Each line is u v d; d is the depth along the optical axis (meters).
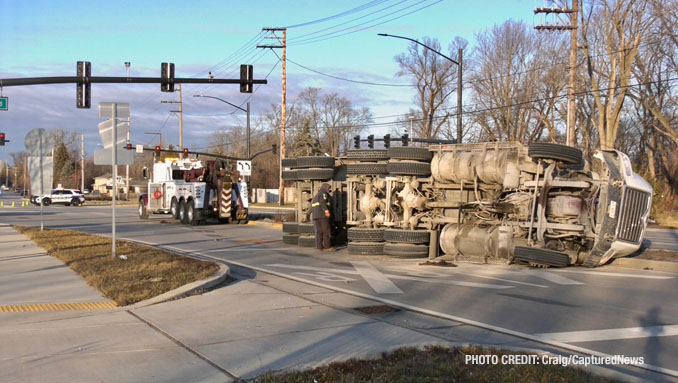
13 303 9.21
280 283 11.59
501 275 12.52
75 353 6.43
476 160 14.46
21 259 14.15
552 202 13.38
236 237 22.50
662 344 7.02
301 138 79.00
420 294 10.31
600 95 42.47
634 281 11.65
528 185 13.55
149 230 25.95
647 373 5.96
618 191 12.95
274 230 26.16
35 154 21.42
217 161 29.00
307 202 19.09
